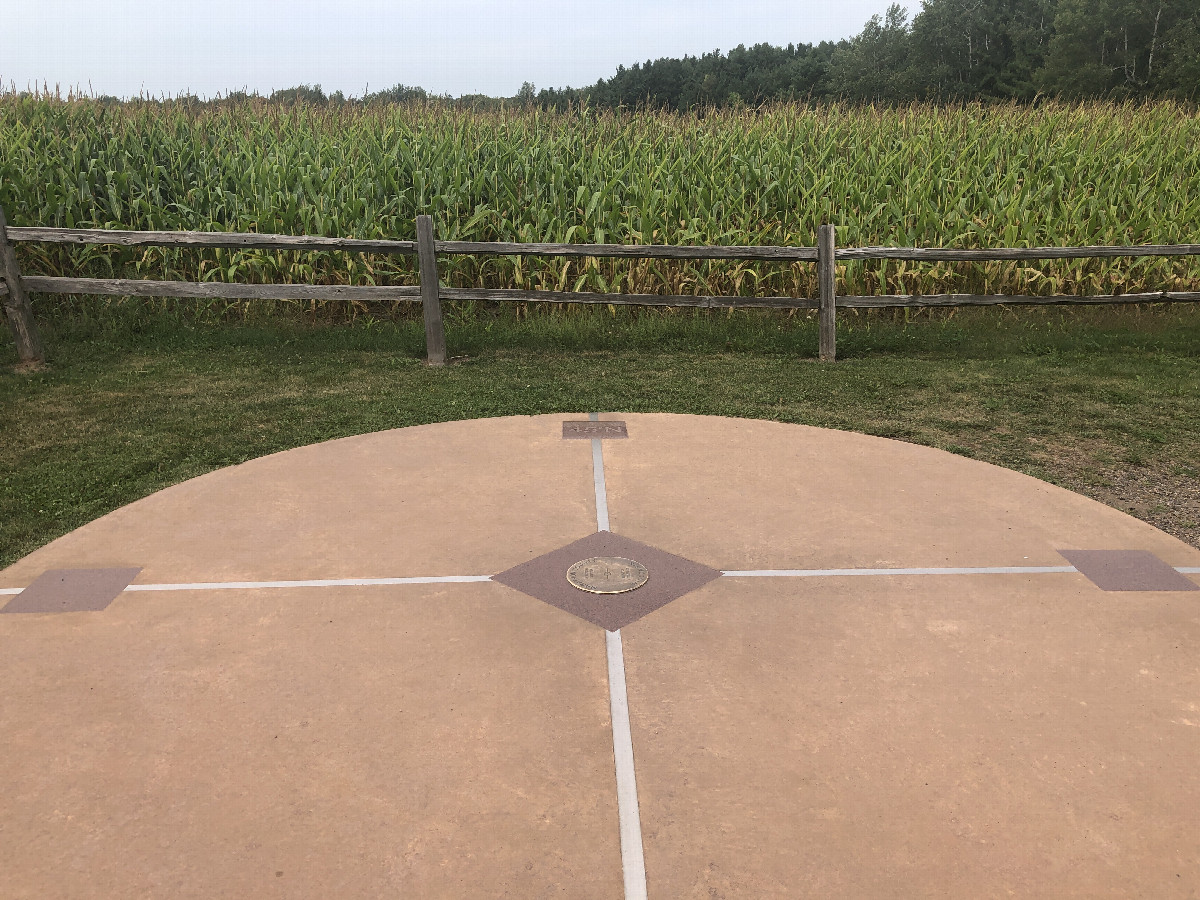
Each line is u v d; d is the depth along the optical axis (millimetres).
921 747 2062
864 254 6809
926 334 7434
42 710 2199
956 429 4953
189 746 2062
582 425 4828
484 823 1819
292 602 2781
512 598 2814
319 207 8398
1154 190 9789
